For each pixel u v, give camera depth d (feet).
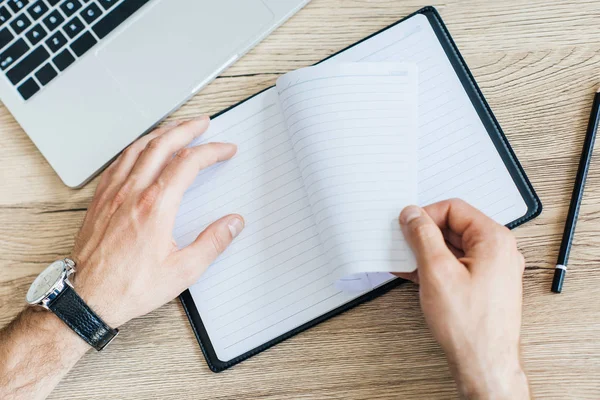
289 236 1.85
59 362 1.82
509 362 1.55
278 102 1.90
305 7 1.99
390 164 1.69
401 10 1.96
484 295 1.53
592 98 1.85
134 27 1.96
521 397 1.57
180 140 1.88
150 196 1.80
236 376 1.86
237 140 1.91
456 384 1.64
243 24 1.95
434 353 1.80
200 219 1.90
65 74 1.97
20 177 2.02
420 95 1.86
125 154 1.92
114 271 1.79
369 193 1.68
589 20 1.88
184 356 1.88
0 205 2.01
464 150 1.82
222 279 1.87
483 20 1.92
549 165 1.84
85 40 1.96
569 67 1.87
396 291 1.83
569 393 1.73
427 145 1.83
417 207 1.61
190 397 1.87
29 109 1.97
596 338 1.74
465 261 1.58
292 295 1.83
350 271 1.63
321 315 1.83
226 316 1.86
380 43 1.90
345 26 1.98
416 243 1.54
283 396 1.84
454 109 1.84
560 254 1.76
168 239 1.81
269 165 1.89
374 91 1.74
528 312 1.78
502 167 1.81
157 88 1.95
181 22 1.96
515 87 1.88
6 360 1.82
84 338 1.78
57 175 2.01
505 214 1.79
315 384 1.83
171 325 1.90
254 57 2.00
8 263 1.99
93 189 1.99
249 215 1.88
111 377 1.89
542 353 1.76
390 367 1.81
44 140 1.96
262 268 1.85
